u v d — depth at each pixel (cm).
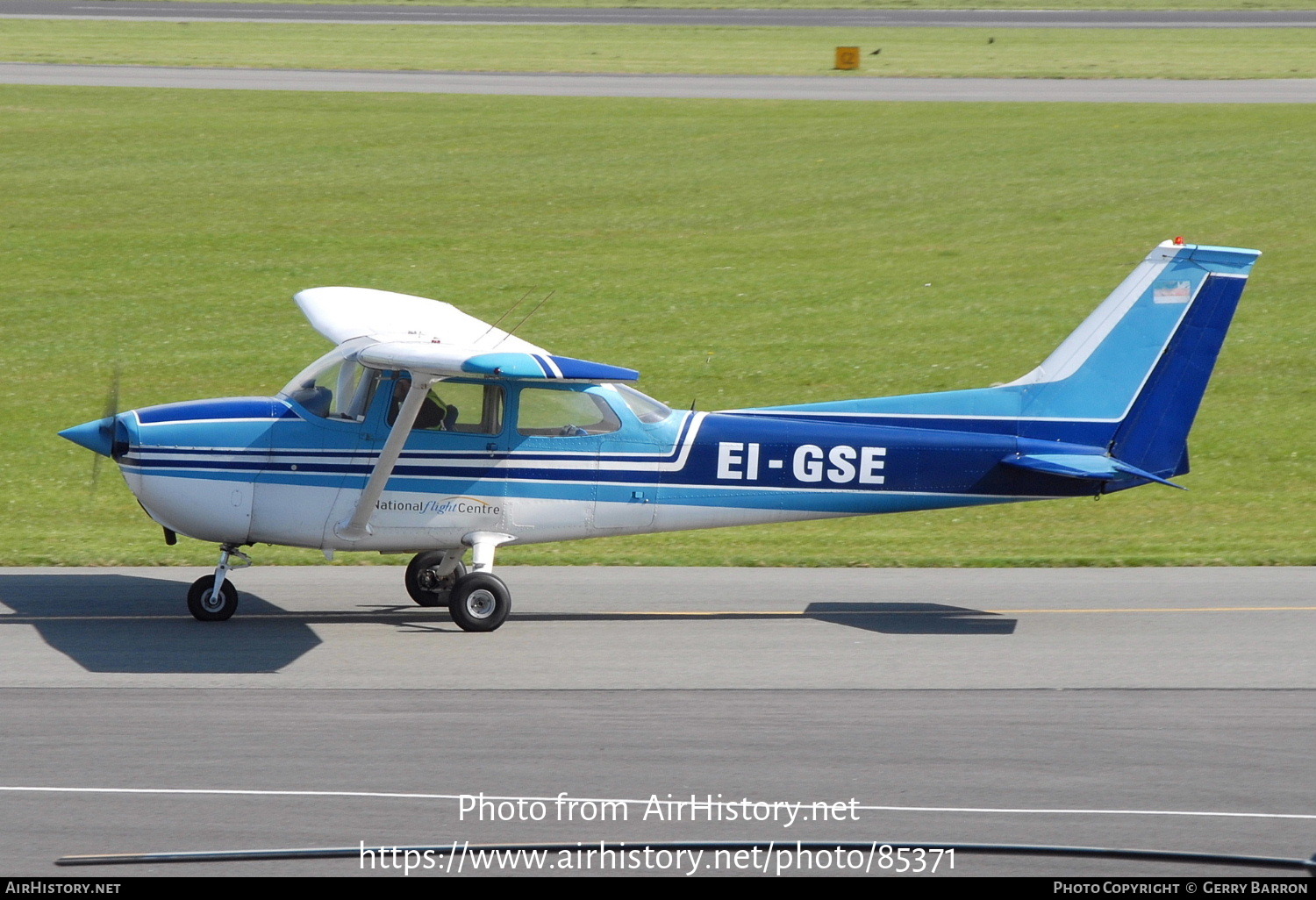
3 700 2680
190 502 3269
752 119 12488
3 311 7275
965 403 3491
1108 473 3319
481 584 3275
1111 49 17375
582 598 3694
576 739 2512
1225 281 3431
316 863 2022
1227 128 11562
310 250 8450
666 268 8294
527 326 7194
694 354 6875
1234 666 3027
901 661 3066
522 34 18925
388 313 3694
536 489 3388
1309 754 2467
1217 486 5400
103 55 15538
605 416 3416
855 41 18338
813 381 6500
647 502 3434
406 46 17388
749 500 3466
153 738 2484
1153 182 9994
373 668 2953
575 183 10250
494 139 11638
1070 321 7250
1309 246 8481
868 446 3456
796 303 7662
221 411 3306
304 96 13362
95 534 4566
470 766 2378
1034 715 2672
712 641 3234
